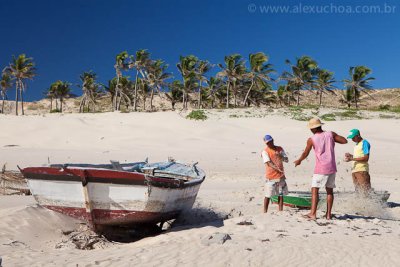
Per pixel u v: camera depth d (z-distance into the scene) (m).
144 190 8.23
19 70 74.81
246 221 8.82
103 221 8.66
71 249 7.81
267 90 94.94
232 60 71.06
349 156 10.57
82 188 8.42
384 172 21.56
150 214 8.66
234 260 6.43
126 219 8.62
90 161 24.03
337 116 47.97
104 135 36.16
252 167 22.59
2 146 31.61
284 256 6.57
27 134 36.28
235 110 48.41
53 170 8.59
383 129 39.50
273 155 9.98
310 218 8.95
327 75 80.25
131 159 25.11
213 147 31.05
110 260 6.61
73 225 9.78
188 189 9.73
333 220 8.88
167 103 112.19
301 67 77.69
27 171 8.98
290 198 11.95
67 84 91.44
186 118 44.22
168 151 28.77
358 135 10.91
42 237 8.75
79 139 34.69
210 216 10.98
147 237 8.79
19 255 7.06
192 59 74.88
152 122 41.22
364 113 50.00
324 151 8.88
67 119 40.84
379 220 9.05
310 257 6.52
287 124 41.31
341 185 16.83
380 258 6.45
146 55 69.75
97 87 90.88
